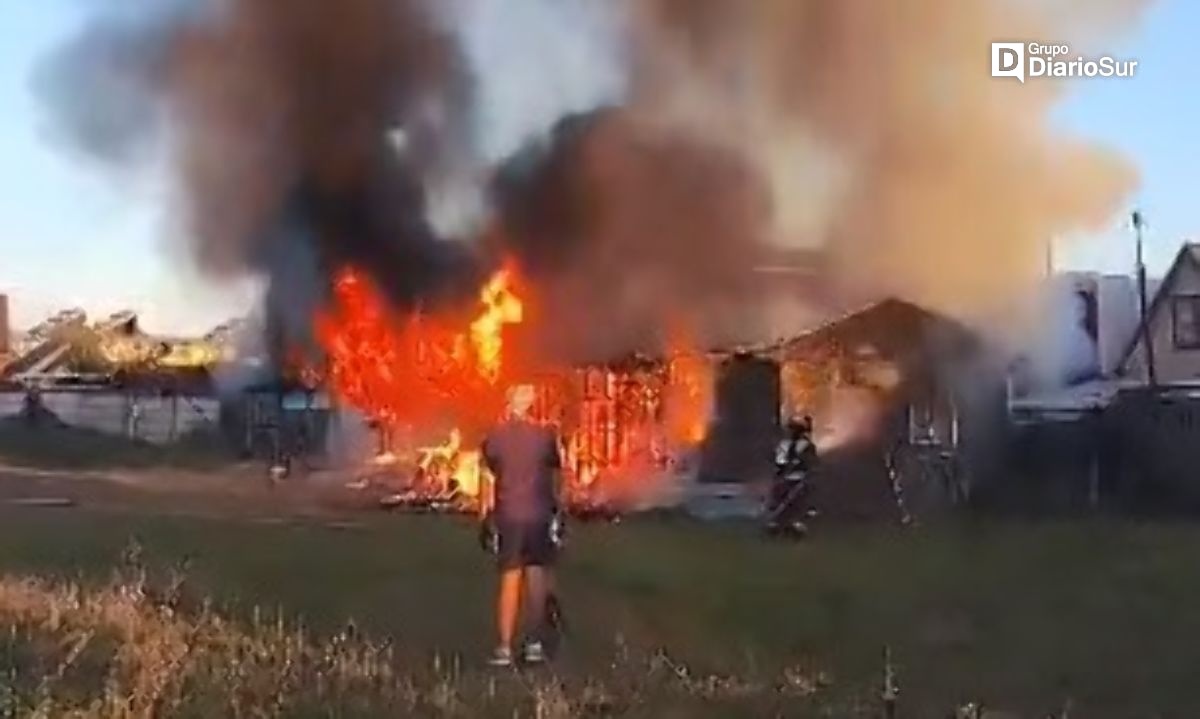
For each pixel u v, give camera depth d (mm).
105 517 19250
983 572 14750
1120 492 24203
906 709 8211
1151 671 9586
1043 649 10352
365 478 25031
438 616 11070
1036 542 18094
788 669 9266
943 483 23344
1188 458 23891
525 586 9781
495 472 9555
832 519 20547
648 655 9570
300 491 24797
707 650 9969
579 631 10594
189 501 22797
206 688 7688
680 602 12258
